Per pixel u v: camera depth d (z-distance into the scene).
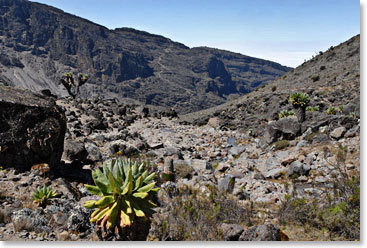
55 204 6.14
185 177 10.11
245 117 35.38
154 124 27.05
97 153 11.38
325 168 10.95
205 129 27.14
